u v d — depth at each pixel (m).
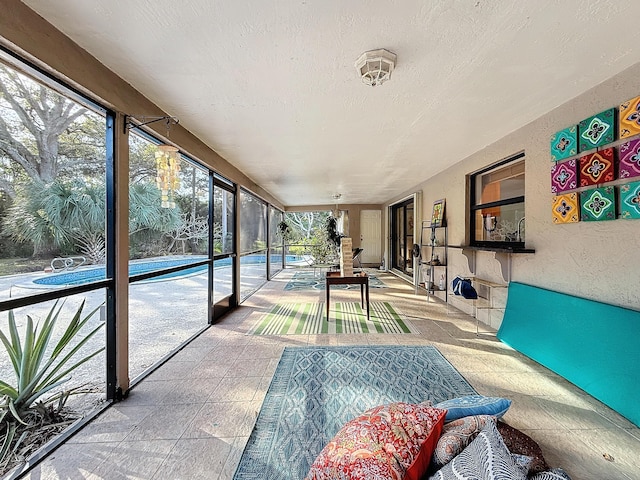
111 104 2.05
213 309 4.06
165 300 4.38
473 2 1.41
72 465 1.56
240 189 5.43
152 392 2.27
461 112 2.73
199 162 3.63
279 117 2.82
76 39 1.69
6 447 1.62
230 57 1.86
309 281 7.66
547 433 1.77
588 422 1.87
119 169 2.18
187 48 1.77
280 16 1.50
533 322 2.88
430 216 5.82
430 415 1.14
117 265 2.18
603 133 2.20
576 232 2.49
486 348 3.06
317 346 3.14
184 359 2.86
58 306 1.98
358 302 5.20
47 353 2.06
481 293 4.09
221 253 4.43
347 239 4.23
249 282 6.19
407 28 1.60
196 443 1.72
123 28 1.60
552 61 1.92
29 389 1.85
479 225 4.21
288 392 2.24
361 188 7.14
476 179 4.32
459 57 1.87
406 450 0.99
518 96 2.42
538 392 2.21
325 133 3.27
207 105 2.55
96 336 2.41
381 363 2.71
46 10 1.47
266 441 1.72
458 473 0.85
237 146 3.76
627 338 1.98
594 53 1.84
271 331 3.67
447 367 2.62
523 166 3.32
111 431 1.82
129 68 2.00
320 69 2.00
